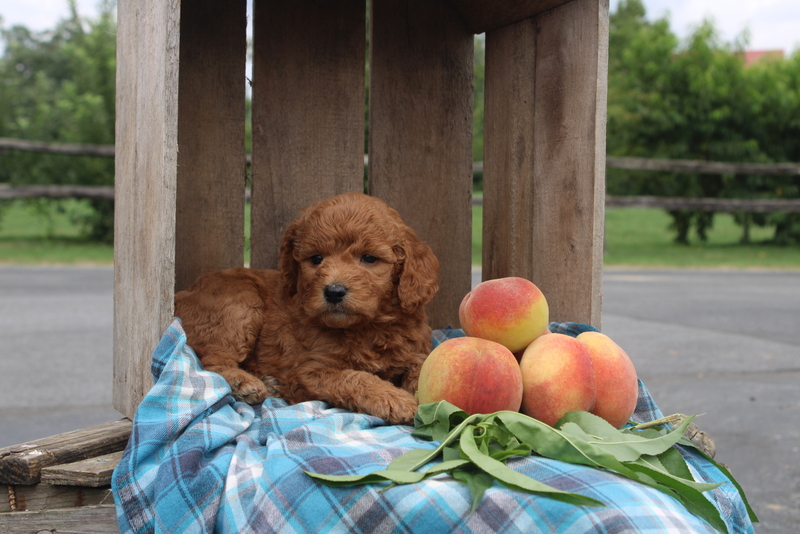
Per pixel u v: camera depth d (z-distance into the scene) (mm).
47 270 3730
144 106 854
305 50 1121
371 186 1145
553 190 1000
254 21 1094
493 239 1086
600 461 707
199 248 1077
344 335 905
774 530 1013
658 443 737
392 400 831
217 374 841
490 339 829
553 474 698
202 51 1068
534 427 734
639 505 670
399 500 677
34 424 1304
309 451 726
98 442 839
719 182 5480
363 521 679
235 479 718
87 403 1424
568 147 980
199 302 934
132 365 889
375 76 1135
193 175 1070
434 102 1170
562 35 986
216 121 1080
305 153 1126
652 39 5668
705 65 5449
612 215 7879
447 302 1185
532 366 798
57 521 781
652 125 5535
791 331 2271
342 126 1143
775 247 5418
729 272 4043
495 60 1082
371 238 881
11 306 2609
